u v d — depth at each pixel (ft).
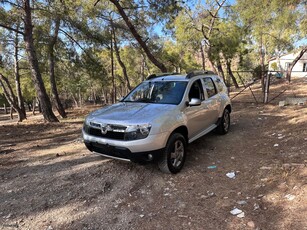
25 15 35.88
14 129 30.27
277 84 77.61
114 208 11.60
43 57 49.78
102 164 16.57
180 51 63.62
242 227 9.75
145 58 110.83
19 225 10.52
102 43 45.42
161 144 13.62
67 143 22.70
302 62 114.21
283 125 24.00
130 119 13.74
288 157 15.65
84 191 13.20
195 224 10.18
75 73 59.26
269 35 72.59
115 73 112.98
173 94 17.06
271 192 12.02
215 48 54.44
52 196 12.77
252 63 131.64
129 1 38.63
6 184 14.20
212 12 58.49
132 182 14.03
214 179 14.02
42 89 37.47
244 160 16.44
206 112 18.98
